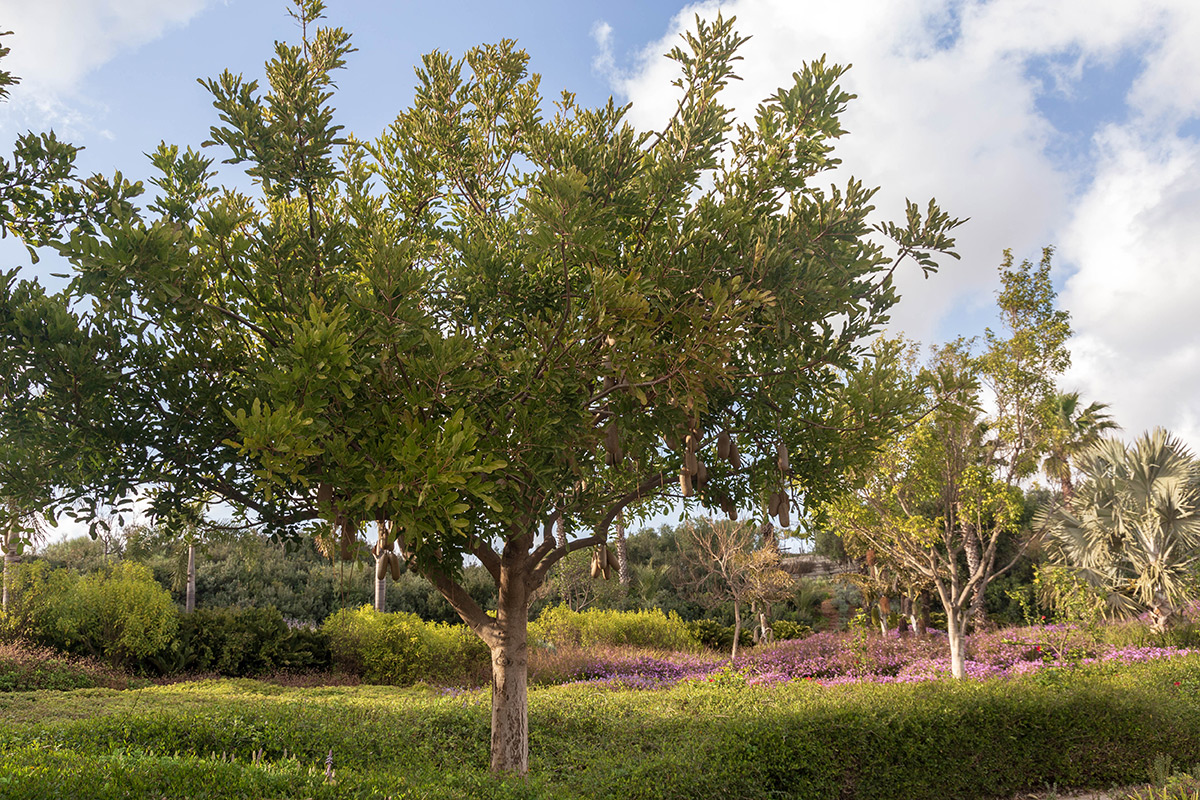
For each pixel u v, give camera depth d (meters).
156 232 4.28
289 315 5.16
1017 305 14.04
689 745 6.95
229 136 5.23
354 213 5.85
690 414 5.17
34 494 4.72
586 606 27.80
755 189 5.68
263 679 16.12
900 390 6.16
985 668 13.91
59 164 5.06
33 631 15.50
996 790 7.19
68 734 7.24
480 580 27.59
